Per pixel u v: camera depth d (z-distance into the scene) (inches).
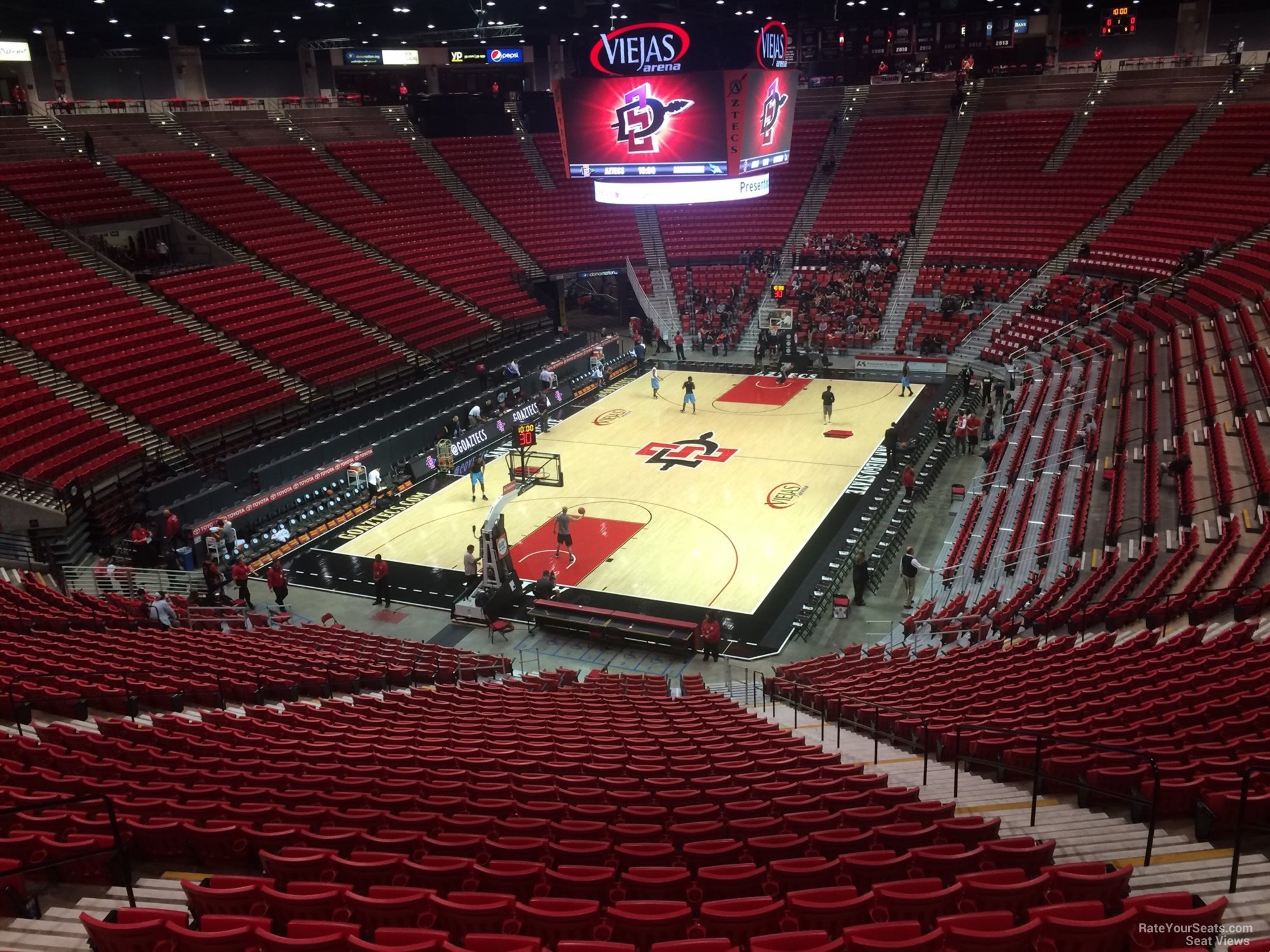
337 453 1189.7
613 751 465.4
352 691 650.2
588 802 387.5
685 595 903.7
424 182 1889.8
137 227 1470.2
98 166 1524.4
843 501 1090.7
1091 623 653.9
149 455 1088.8
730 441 1299.2
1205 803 316.5
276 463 1119.6
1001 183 1840.6
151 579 900.0
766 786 393.1
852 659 710.5
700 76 1268.5
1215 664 481.7
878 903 251.0
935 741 475.5
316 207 1684.3
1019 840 302.2
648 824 359.9
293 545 1042.7
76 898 310.2
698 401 1482.5
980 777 438.6
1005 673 560.1
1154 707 426.0
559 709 583.2
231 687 596.7
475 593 886.4
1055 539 838.5
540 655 826.8
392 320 1509.6
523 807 370.9
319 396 1305.4
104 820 335.3
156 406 1134.4
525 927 258.4
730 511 1080.2
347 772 419.5
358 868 291.4
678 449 1277.1
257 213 1599.4
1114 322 1389.0
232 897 268.4
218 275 1414.9
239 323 1339.8
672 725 527.5
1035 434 1133.7
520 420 1381.6
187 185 1576.0
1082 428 1035.3
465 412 1365.7
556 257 1856.5
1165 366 1112.8
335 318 1457.9
